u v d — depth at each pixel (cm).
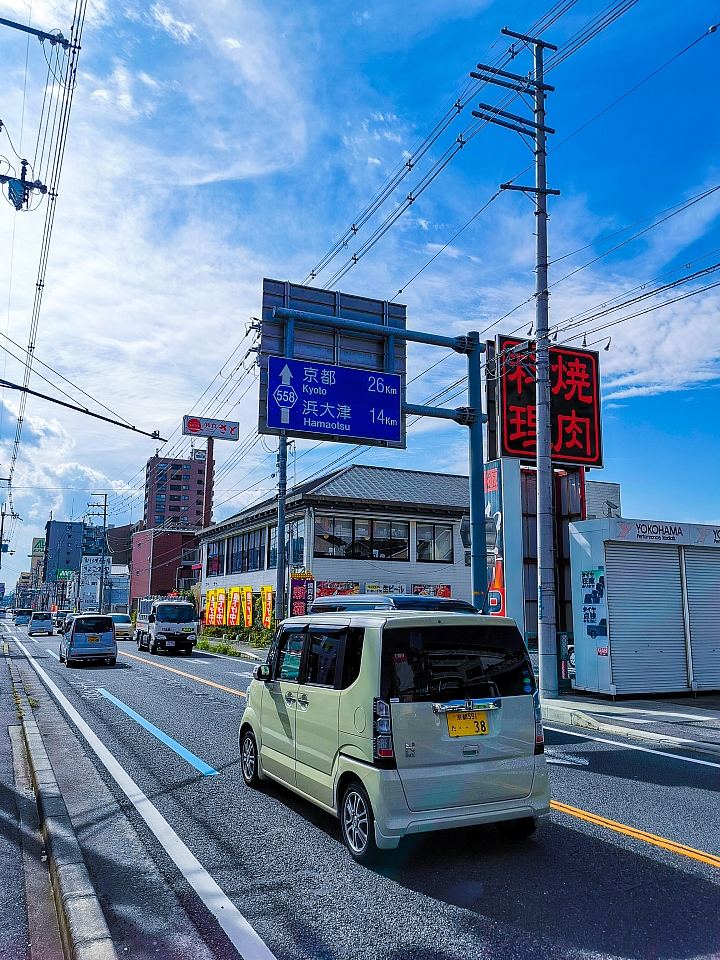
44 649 3291
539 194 1417
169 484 10381
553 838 562
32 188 1209
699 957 368
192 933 398
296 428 1324
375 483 3369
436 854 527
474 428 1406
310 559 3005
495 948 379
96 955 350
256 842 554
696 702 1380
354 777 523
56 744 947
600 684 1446
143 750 911
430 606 899
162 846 545
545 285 1398
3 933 409
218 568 4419
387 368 1422
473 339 1412
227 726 1094
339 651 569
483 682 534
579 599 1530
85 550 9775
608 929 401
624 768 822
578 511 2072
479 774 512
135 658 2689
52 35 930
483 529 1345
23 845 565
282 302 1378
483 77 1302
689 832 576
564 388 2103
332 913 424
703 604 1568
